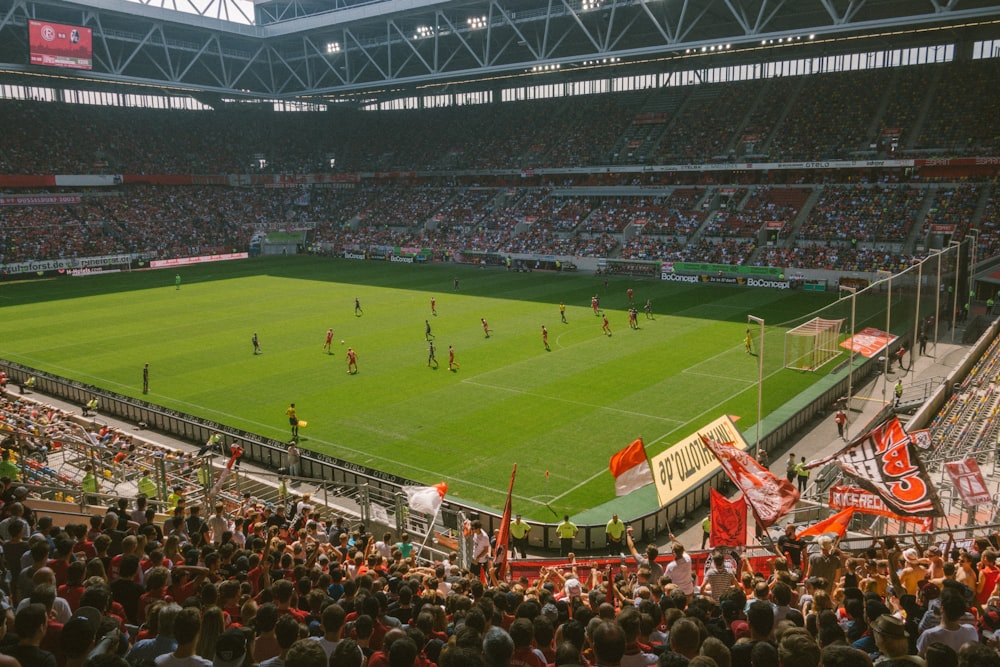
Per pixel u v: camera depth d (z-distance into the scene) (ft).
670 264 275.18
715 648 19.03
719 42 234.79
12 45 299.79
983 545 45.01
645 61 335.26
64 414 121.90
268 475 98.89
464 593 41.47
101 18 293.02
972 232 229.86
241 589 33.96
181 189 371.76
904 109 280.51
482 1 275.18
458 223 347.77
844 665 16.35
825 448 114.73
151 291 259.39
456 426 122.21
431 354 158.30
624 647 19.84
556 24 302.66
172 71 312.50
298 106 439.22
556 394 136.87
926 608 29.81
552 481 101.35
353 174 389.80
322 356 167.22
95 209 337.11
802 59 321.52
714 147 307.17
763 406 128.47
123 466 94.68
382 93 420.77
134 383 149.59
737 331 184.34
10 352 174.40
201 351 173.47
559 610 33.71
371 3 300.20
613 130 341.82
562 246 306.14
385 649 22.79
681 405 129.90
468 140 378.32
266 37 332.39
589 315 207.72
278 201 393.50
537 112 375.04
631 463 63.62
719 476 99.66
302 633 23.76
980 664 17.08
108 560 36.29
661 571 47.55
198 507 52.19
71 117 354.74
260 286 269.23
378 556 50.06
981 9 197.88
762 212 281.95
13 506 40.09
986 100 267.80
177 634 21.03
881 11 254.88
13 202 316.19
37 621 19.60
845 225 260.01
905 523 74.02
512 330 189.26
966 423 112.57
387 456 110.83
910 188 265.13
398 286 265.54
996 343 171.42
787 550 54.60
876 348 155.02
